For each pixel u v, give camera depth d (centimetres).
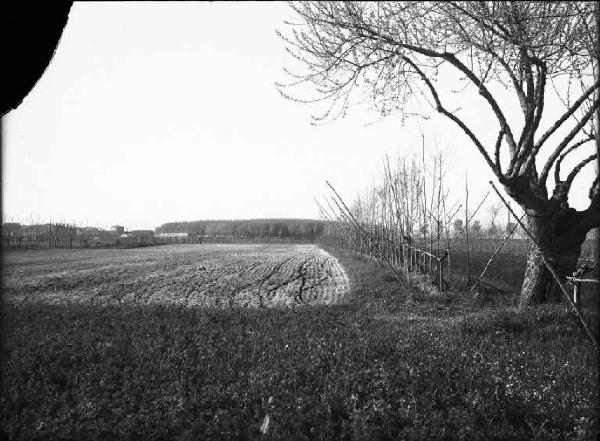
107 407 649
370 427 552
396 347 928
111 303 1825
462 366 800
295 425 571
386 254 2816
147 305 1678
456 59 1149
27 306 1517
